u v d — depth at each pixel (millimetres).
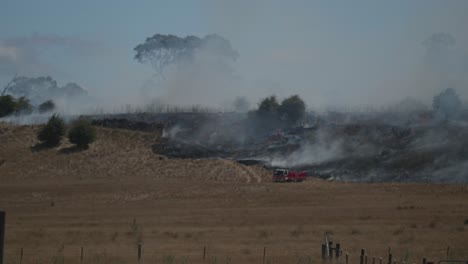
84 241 93312
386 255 77562
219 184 178875
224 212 130250
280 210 131625
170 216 125562
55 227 111375
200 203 146250
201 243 90188
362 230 101875
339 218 117625
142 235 99062
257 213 127625
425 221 111750
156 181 187750
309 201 144750
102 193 165875
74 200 156125
